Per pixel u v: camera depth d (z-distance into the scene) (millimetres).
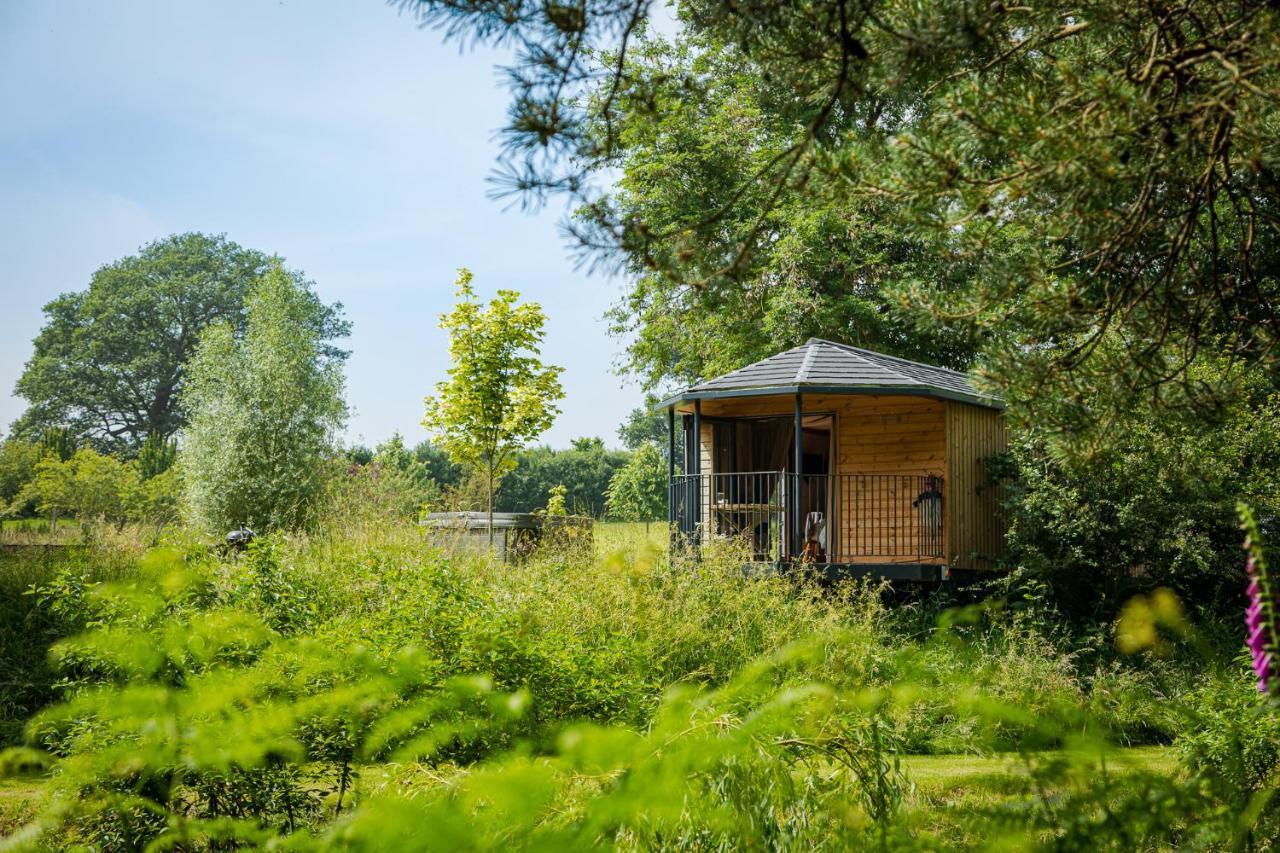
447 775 2465
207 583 5383
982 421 17766
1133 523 13672
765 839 2072
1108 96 3580
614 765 1326
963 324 4613
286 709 2004
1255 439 12883
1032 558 14500
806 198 4281
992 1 3701
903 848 1722
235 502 28703
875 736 2482
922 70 3875
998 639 11898
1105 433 4711
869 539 17453
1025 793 1482
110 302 69750
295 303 35531
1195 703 3914
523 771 1211
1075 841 1411
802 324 25172
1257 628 1621
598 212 4055
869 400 17766
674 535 14562
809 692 1608
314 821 4152
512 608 6359
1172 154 3723
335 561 6863
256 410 30172
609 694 5145
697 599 10102
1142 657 10969
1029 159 3740
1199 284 4566
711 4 3881
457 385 20031
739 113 23078
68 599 5477
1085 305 4406
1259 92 3391
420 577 6082
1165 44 3818
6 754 2158
